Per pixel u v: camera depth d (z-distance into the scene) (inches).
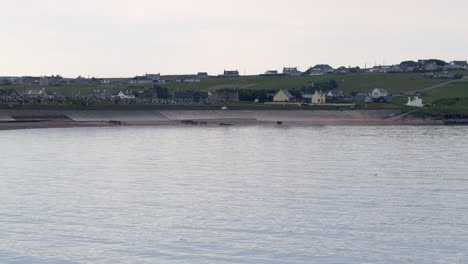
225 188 3565.5
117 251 2288.4
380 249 2315.5
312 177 3993.6
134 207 3004.4
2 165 4525.1
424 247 2337.6
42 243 2375.7
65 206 3014.3
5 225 2628.0
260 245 2362.2
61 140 6801.2
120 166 4552.2
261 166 4581.7
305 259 2207.2
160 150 5802.2
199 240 2425.0
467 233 2522.1
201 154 5457.7
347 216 2810.0
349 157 5196.9
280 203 3105.3
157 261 2183.8
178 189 3531.0
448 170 4318.4
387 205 3048.7
